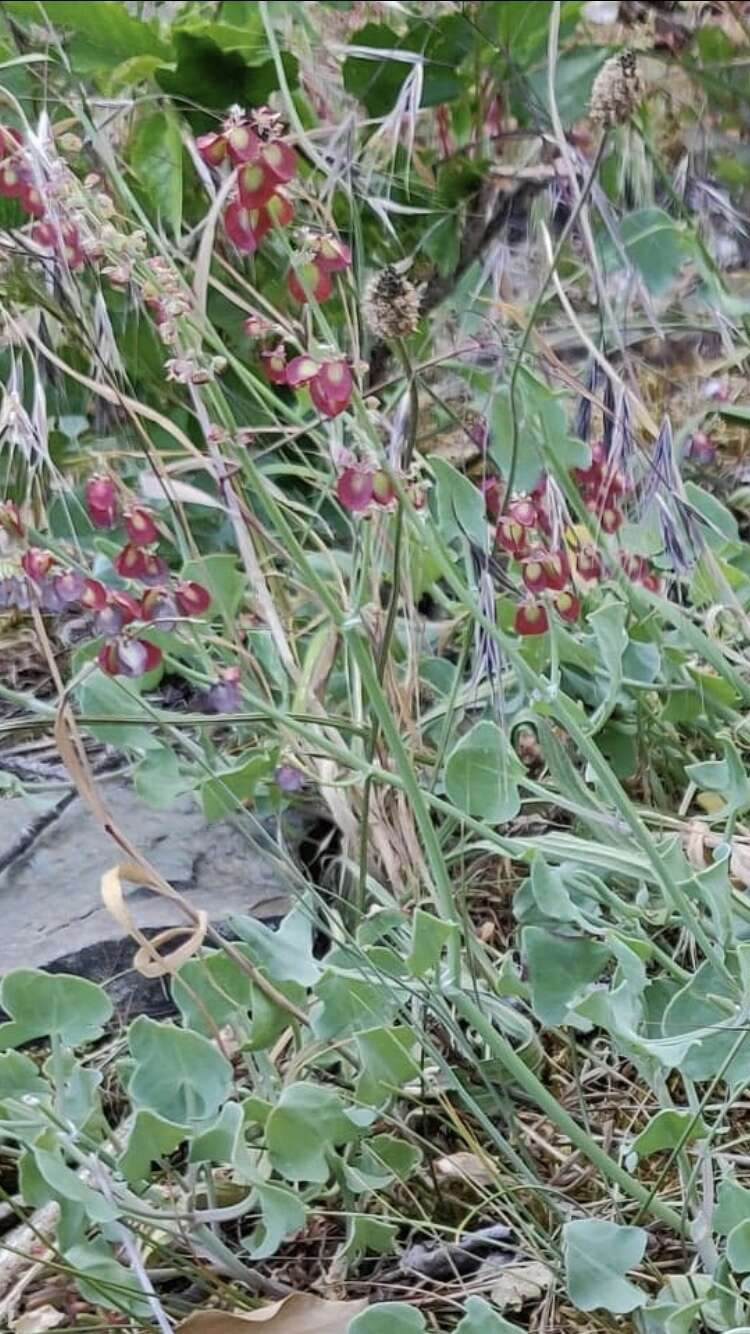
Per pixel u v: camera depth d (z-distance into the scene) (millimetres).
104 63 807
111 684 590
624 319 668
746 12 853
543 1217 505
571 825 620
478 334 693
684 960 565
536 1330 478
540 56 826
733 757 538
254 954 510
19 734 676
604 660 569
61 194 517
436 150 865
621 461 603
